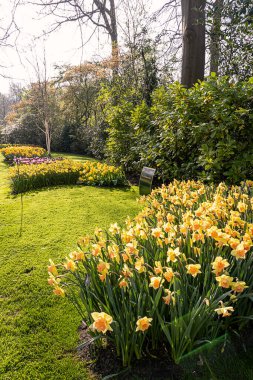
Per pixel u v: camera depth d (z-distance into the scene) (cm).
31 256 291
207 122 411
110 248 165
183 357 142
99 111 1554
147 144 552
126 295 153
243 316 153
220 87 385
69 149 1611
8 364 158
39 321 193
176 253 148
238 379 136
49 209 455
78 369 152
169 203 268
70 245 316
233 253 144
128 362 143
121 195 539
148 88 845
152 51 956
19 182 590
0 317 199
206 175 380
